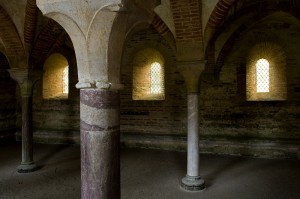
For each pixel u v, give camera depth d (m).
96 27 2.58
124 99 11.11
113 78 2.78
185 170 7.67
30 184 6.49
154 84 11.30
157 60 11.13
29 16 6.75
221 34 9.27
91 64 2.69
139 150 10.31
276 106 9.37
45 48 7.65
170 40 6.49
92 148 2.70
